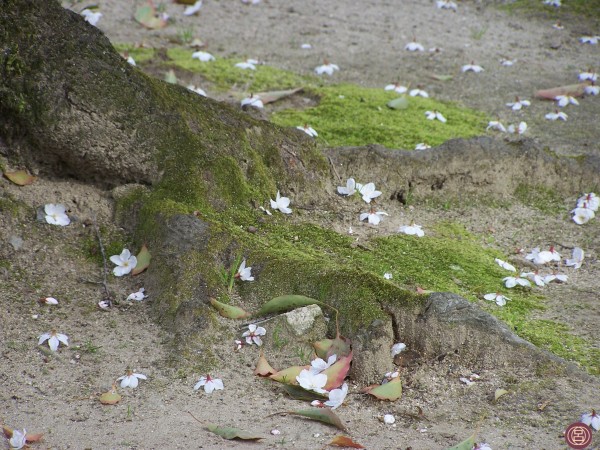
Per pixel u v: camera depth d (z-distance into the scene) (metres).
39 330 5.86
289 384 5.46
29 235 6.47
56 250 6.46
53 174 6.84
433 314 5.74
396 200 7.85
